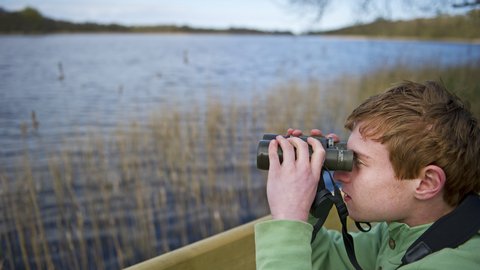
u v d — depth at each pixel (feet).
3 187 10.55
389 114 1.87
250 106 21.95
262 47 156.35
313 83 23.47
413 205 1.92
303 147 2.03
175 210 11.02
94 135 16.08
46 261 8.64
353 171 2.06
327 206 2.16
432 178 1.78
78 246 9.24
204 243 3.24
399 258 2.06
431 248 1.82
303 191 1.89
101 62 73.92
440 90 1.99
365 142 1.97
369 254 2.80
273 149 2.08
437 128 1.77
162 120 16.74
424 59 22.03
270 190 1.94
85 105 27.89
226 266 3.37
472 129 1.89
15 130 19.66
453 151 1.76
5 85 39.81
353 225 4.58
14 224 10.06
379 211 1.97
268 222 1.84
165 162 13.91
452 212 1.83
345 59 82.07
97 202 11.14
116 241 9.10
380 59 22.88
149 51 117.70
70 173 12.31
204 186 12.37
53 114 24.49
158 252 9.21
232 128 16.69
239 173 13.64
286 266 1.68
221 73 56.24
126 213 10.73
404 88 2.03
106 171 12.53
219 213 10.96
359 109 2.08
